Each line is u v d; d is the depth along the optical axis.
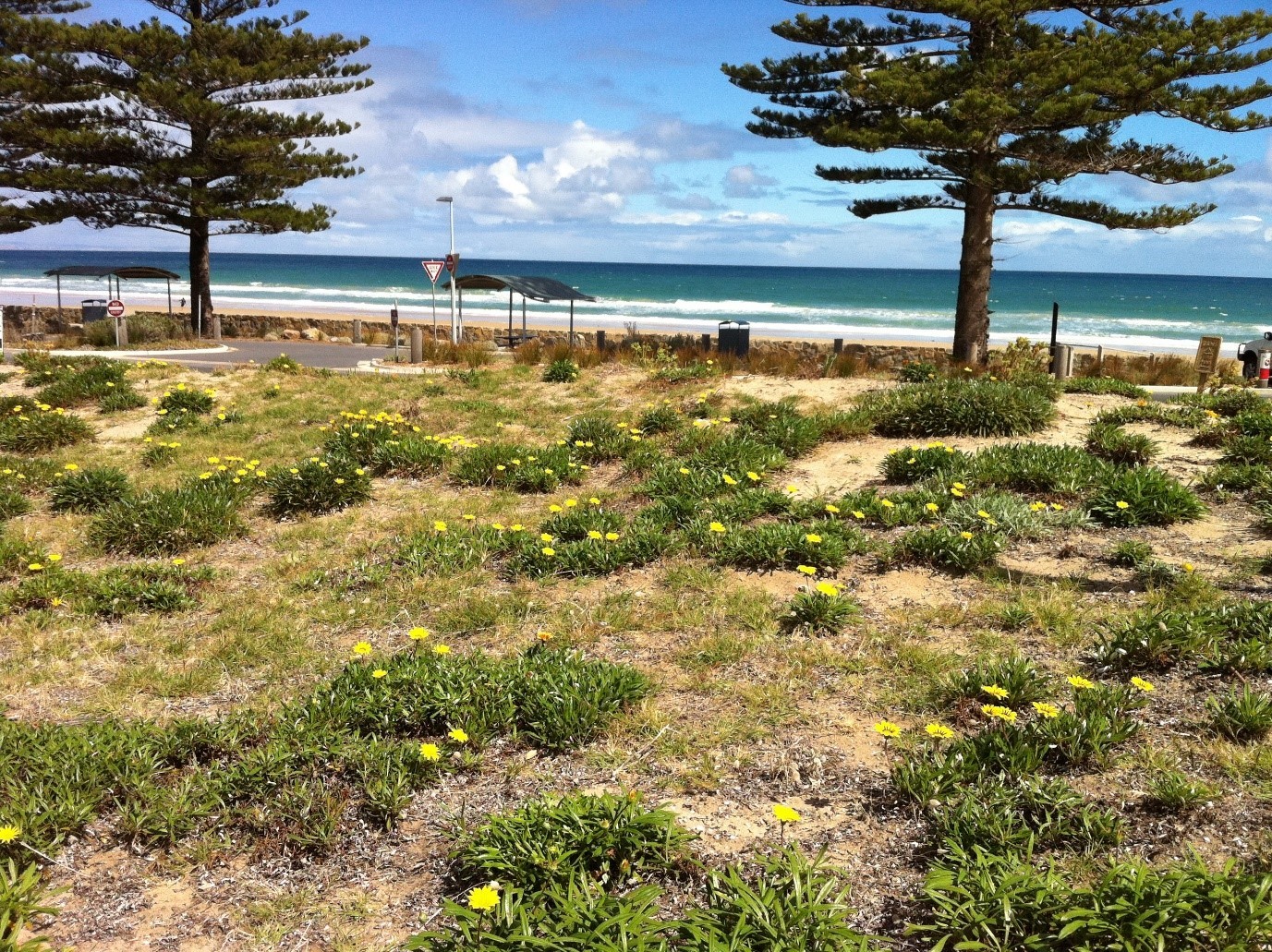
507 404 12.73
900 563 5.89
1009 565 5.73
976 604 5.15
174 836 3.34
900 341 40.97
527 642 5.16
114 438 11.45
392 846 3.30
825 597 5.23
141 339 26.73
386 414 11.96
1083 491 6.85
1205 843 2.94
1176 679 4.09
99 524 7.59
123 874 3.18
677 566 6.16
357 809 3.52
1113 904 2.43
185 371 15.51
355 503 8.48
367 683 4.40
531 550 6.48
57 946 2.81
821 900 2.68
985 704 3.98
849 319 60.03
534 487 8.73
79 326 33.34
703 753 3.81
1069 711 3.84
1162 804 3.18
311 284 91.19
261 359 24.03
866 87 16.84
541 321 48.72
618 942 2.43
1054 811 3.15
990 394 9.27
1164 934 2.34
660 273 162.12
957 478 7.25
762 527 6.39
